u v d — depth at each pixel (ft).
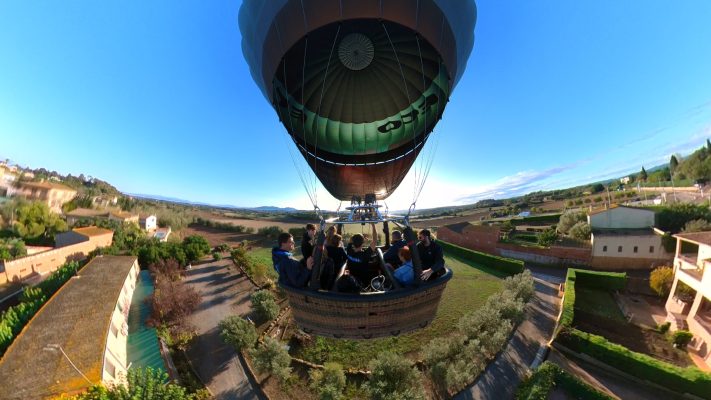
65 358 46.57
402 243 19.17
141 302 89.45
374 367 50.83
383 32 20.88
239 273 119.85
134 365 61.21
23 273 97.40
